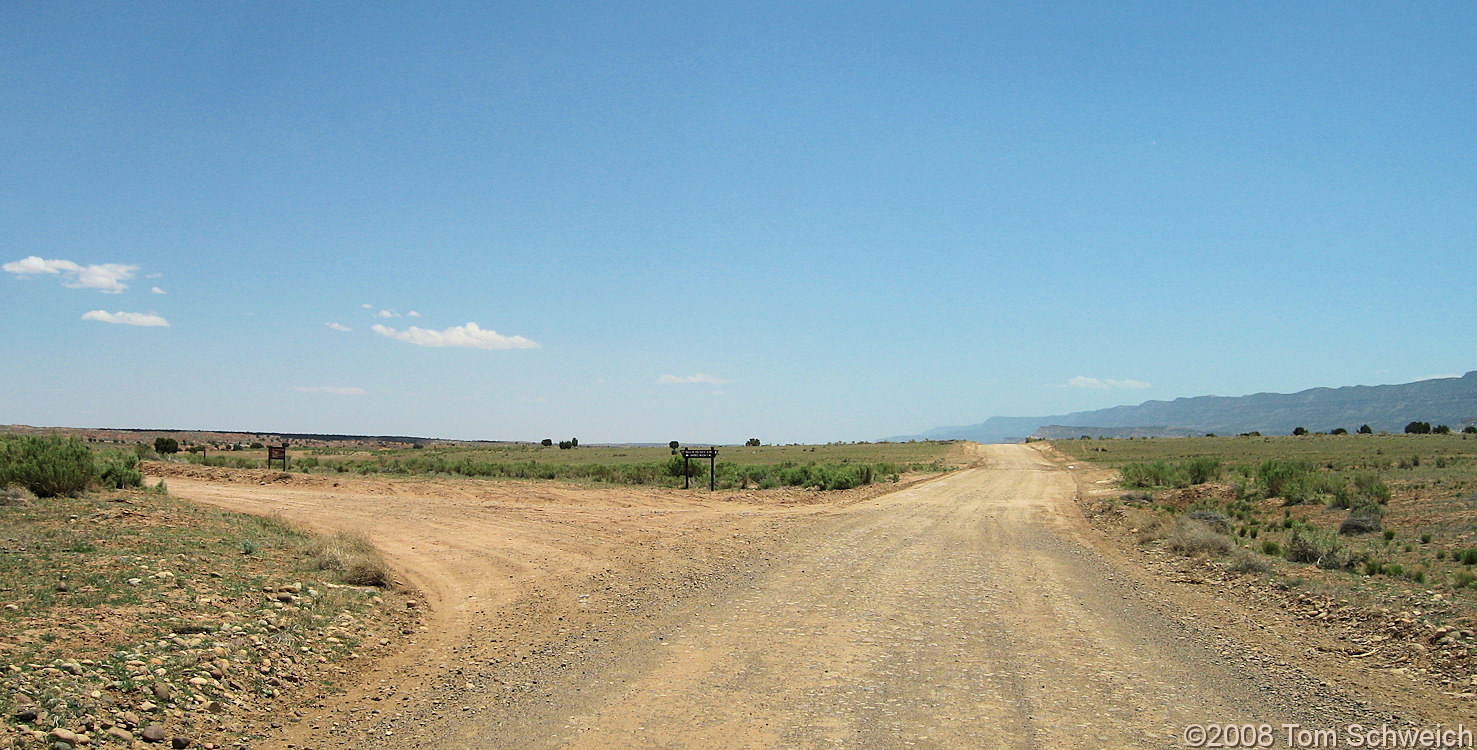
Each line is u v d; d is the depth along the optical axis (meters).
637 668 9.05
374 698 7.90
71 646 7.58
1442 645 9.49
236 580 11.10
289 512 23.83
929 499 35.66
